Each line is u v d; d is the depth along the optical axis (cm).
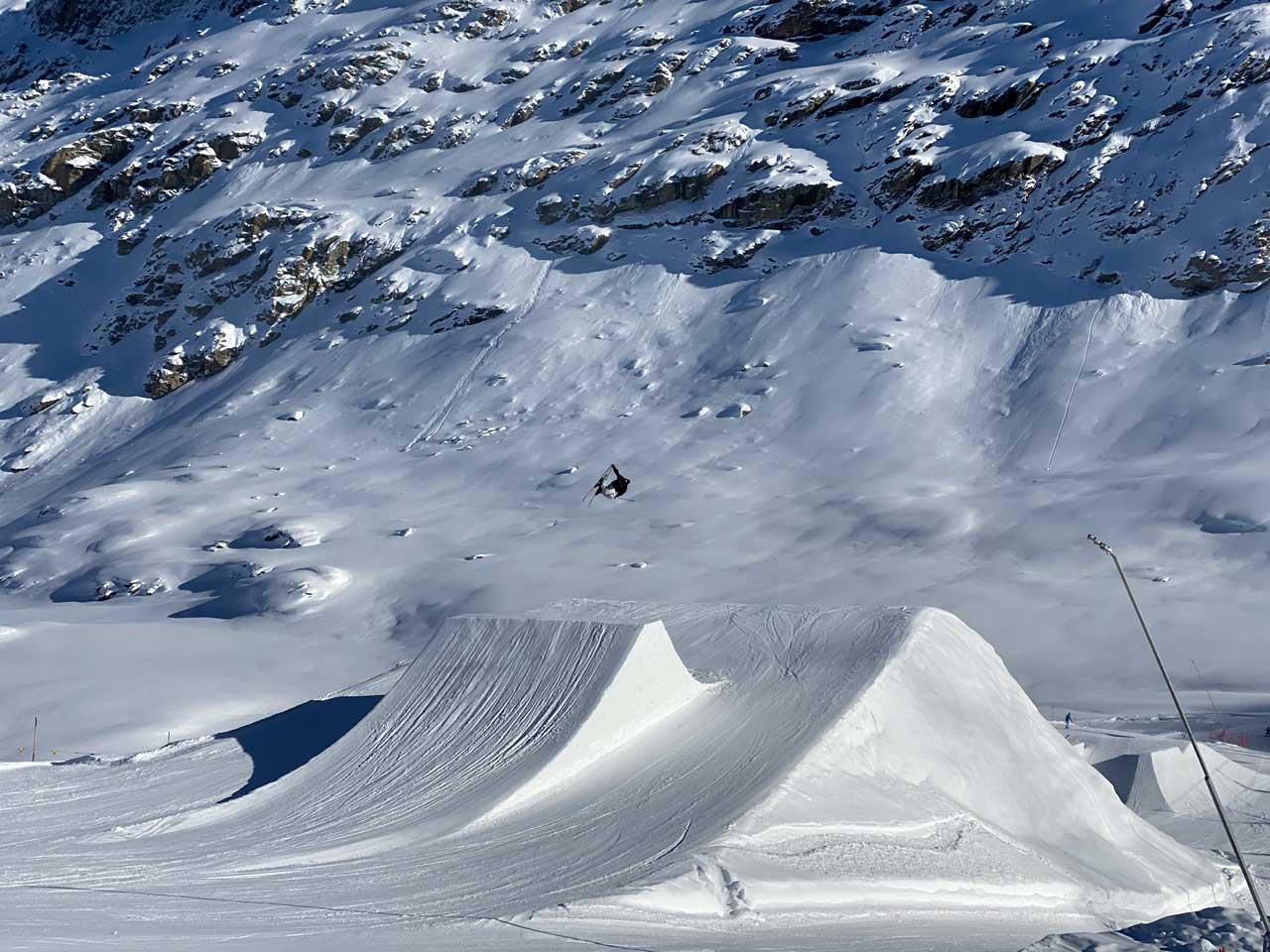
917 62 15175
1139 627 6525
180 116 19675
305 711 3055
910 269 12281
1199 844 3023
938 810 2067
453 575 8531
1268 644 6159
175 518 10594
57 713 6134
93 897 1608
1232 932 1193
